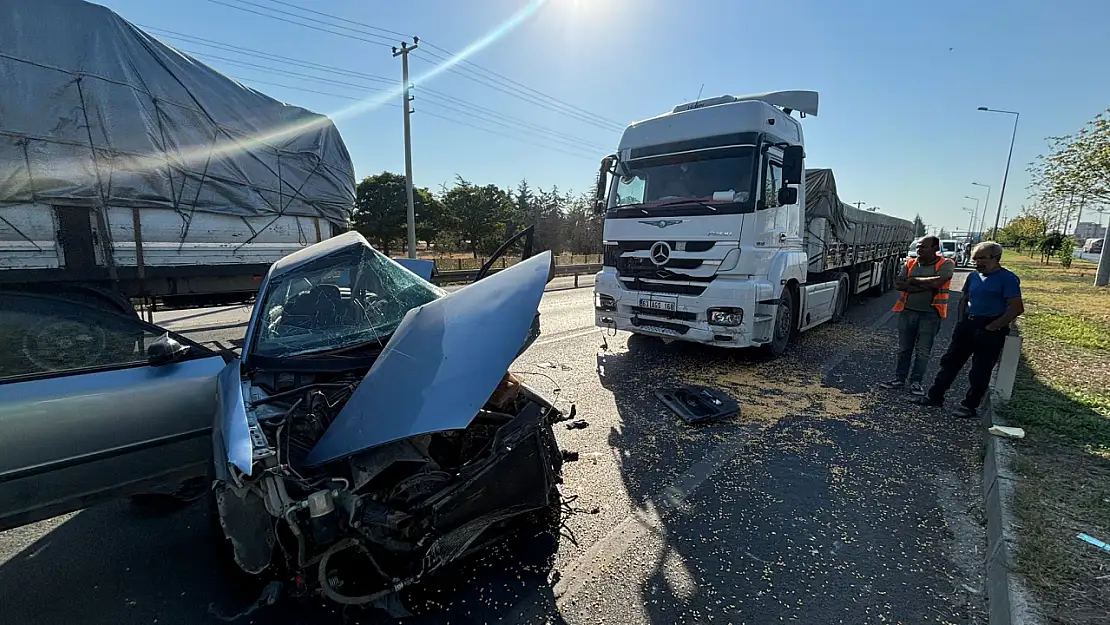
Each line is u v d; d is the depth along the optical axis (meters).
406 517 2.09
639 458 3.95
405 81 19.59
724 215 5.75
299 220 6.45
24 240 4.23
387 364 2.42
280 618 2.34
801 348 7.62
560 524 2.94
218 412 2.53
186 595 2.52
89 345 2.85
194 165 5.30
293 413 2.36
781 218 6.35
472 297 2.69
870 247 12.09
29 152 4.23
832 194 8.46
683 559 2.71
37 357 2.65
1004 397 4.74
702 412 4.80
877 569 2.63
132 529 3.12
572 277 22.59
